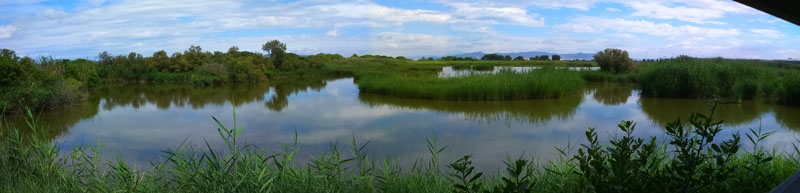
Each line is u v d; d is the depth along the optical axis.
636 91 14.87
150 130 7.48
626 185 1.80
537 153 5.31
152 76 23.41
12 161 3.34
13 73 10.05
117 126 7.98
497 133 6.80
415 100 12.58
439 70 35.47
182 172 2.93
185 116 9.32
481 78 14.52
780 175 2.77
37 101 9.98
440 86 13.18
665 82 12.75
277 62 30.95
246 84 21.64
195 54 25.75
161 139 6.61
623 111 9.59
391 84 14.80
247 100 13.10
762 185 2.11
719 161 1.86
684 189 1.86
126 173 2.91
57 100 10.70
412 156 5.22
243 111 10.12
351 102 12.09
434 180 3.12
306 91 16.42
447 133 6.85
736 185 2.21
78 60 22.39
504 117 8.77
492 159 5.01
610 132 6.78
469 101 12.22
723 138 5.87
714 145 1.85
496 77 14.95
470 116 8.97
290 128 7.54
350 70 31.27
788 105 10.10
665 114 8.95
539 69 17.84
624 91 14.95
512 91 12.59
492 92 12.51
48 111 10.37
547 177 2.97
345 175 3.28
